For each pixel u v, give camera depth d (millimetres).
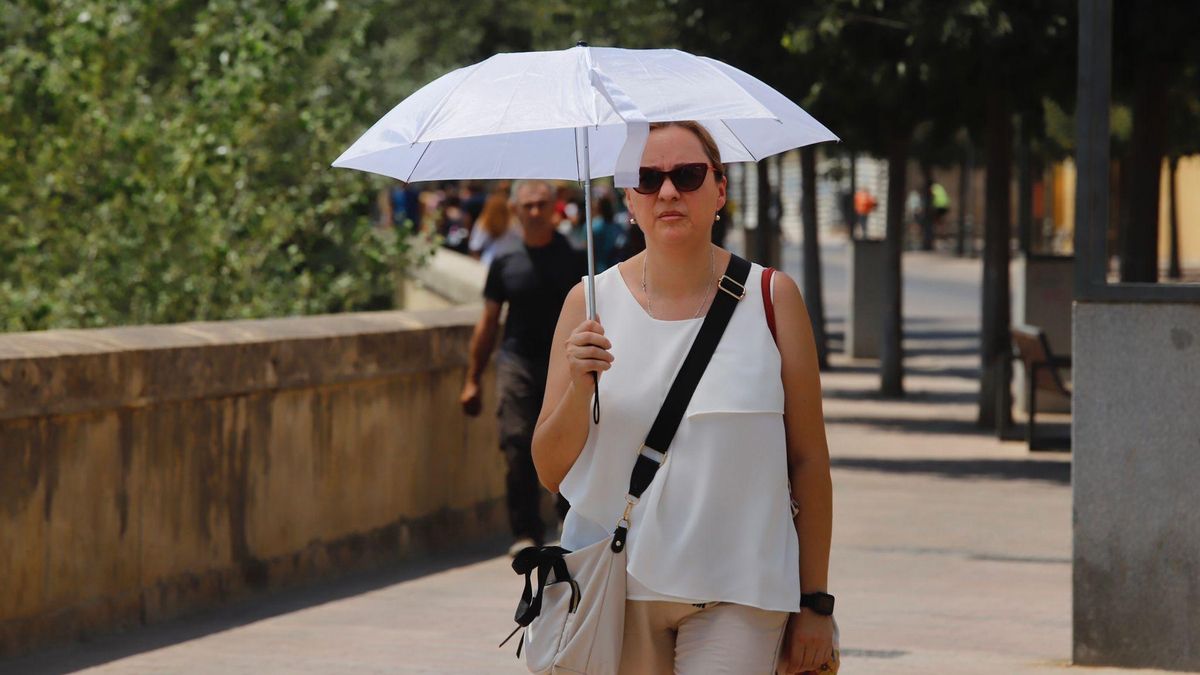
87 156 28609
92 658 14969
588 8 39406
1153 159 29547
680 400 7941
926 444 33531
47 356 15086
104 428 15953
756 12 31641
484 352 20438
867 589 19094
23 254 27922
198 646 15570
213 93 29141
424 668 14570
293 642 15773
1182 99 36531
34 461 15086
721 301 8031
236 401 17844
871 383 46062
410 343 20812
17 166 28500
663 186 7957
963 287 93750
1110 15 14477
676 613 8000
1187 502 14602
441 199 68312
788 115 8289
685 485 7922
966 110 35688
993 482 28328
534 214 19844
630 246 16672
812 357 8086
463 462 22344
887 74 29766
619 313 8102
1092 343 14688
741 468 7918
